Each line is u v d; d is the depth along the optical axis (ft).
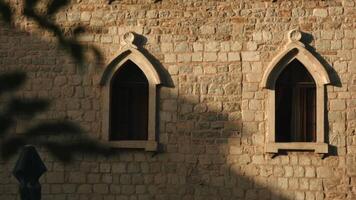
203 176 78.43
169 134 79.30
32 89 81.87
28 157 58.49
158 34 80.59
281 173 77.25
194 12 80.38
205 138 78.74
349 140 76.69
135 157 79.56
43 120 81.30
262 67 78.64
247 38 79.25
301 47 77.61
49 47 82.17
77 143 80.53
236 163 78.07
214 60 79.46
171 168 78.95
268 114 77.77
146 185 79.10
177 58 80.02
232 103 78.74
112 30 81.35
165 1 80.94
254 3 79.61
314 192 76.69
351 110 76.95
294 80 78.59
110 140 80.33
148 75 79.71
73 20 82.17
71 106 81.05
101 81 80.53
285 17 78.89
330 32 78.02
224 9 79.97
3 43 82.84
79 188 80.02
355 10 78.07
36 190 58.39
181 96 79.56
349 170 76.48
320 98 77.05
